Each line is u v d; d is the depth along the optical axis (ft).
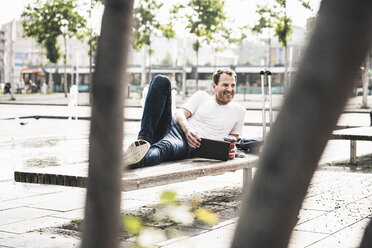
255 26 116.16
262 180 2.61
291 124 2.56
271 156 2.60
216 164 18.35
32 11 128.26
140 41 119.75
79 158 33.81
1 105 112.27
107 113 2.71
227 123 21.31
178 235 14.58
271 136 2.61
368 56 2.49
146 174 15.35
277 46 267.80
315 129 2.53
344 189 23.39
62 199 21.34
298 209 2.60
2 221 17.60
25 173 14.82
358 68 2.49
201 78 188.75
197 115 21.34
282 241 2.61
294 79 2.57
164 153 18.49
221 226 16.37
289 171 2.57
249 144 22.04
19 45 326.65
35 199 21.38
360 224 16.89
